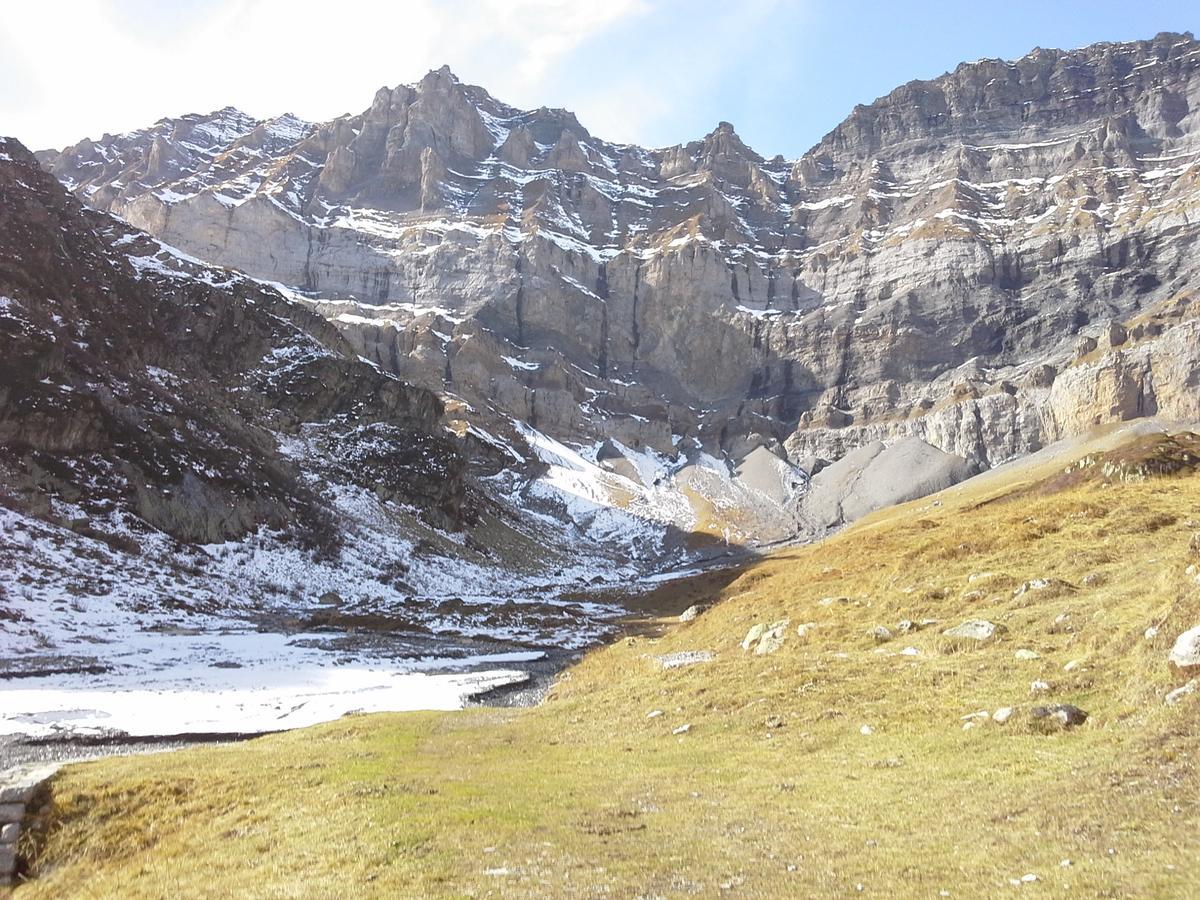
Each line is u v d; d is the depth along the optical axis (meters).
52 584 69.56
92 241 135.50
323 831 18.36
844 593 44.88
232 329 145.25
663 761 23.59
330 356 153.75
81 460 88.44
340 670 56.75
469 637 81.19
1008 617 31.22
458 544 142.00
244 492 104.31
